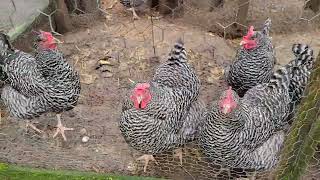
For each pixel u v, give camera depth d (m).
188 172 1.89
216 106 1.65
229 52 2.47
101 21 2.65
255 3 2.79
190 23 2.65
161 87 1.76
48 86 1.84
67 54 2.42
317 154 1.82
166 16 2.71
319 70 1.41
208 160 1.90
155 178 1.81
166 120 1.71
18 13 2.42
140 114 1.67
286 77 1.80
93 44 2.48
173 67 1.87
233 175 1.87
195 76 1.89
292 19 2.70
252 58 1.98
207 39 2.52
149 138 1.71
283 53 2.49
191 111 1.84
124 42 2.49
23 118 1.94
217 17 2.66
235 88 2.09
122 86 2.27
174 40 2.50
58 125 2.03
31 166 1.88
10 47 1.94
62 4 2.44
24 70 1.85
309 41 2.58
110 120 2.10
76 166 1.89
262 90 1.79
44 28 2.46
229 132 1.65
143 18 2.69
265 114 1.73
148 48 2.46
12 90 1.90
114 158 1.94
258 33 1.97
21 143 1.98
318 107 1.47
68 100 1.90
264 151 1.75
